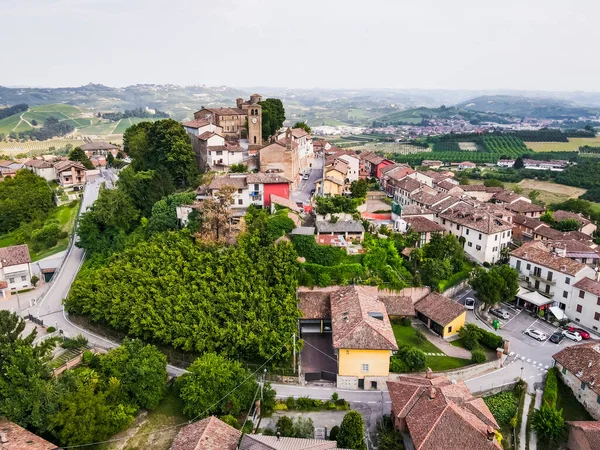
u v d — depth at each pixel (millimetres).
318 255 84438
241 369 61000
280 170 115500
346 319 68562
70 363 65625
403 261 90438
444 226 114312
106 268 83688
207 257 81312
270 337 66812
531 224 122375
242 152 124688
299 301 77562
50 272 99125
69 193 142000
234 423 55594
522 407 63406
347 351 63625
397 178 144500
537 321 87188
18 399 53281
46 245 111625
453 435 49562
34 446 49000
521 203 137000
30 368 54250
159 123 119812
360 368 64250
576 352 69500
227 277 77250
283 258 80688
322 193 117125
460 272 94500
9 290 93125
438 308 80062
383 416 59000
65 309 83562
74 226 116375
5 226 123562
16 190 131750
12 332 60469
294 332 68812
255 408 59000
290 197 113312
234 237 86375
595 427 55969
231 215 89938
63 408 53875
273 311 71938
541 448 57188
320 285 81625
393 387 59000
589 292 84000
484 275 87562
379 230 97312
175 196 100562
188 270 79875
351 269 83250
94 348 71125
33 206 127438
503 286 86312
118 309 73312
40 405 53156
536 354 75750
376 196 139625
